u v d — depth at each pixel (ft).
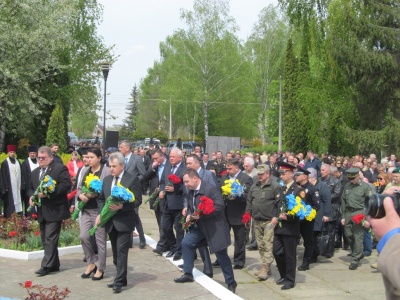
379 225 6.73
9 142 111.04
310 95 103.45
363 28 94.38
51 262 27.04
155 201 32.71
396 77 93.50
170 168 32.65
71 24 118.73
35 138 116.88
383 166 56.08
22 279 26.07
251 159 38.47
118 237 24.56
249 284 29.12
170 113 178.91
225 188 31.55
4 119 94.22
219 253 25.40
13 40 89.56
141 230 35.58
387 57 92.02
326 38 101.19
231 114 174.91
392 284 6.42
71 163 46.91
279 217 27.63
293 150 115.03
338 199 39.34
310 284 29.45
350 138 94.63
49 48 95.14
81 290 24.39
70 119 140.97
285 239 28.04
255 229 30.76
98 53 136.26
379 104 96.78
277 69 177.58
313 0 113.60
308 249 33.37
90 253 26.84
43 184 25.95
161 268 29.43
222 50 164.55
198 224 25.95
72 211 31.53
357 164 53.67
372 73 93.04
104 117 68.69
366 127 99.86
